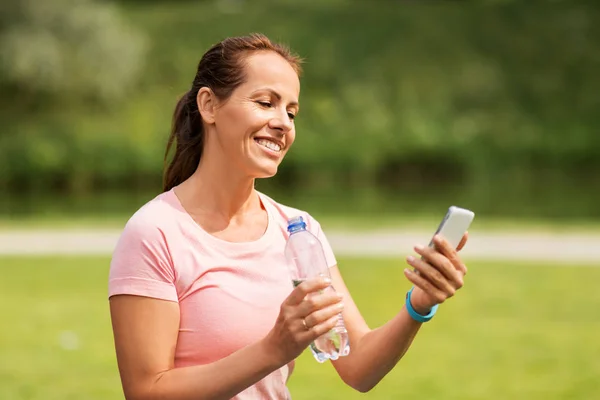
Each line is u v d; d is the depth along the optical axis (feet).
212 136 8.63
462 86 133.90
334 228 56.90
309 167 116.06
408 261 7.84
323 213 69.97
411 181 118.52
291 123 8.50
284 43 8.90
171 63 137.28
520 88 134.00
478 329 29.09
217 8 154.92
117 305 8.14
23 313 31.68
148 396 7.93
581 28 145.28
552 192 93.86
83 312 31.96
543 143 121.70
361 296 34.68
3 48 115.14
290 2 155.43
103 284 37.88
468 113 129.08
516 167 119.14
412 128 123.24
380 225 59.00
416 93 132.36
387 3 154.71
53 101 122.62
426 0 156.97
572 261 43.65
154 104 125.29
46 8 116.47
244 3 156.56
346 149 118.21
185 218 8.45
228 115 8.38
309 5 153.89
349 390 21.83
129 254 8.20
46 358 25.14
